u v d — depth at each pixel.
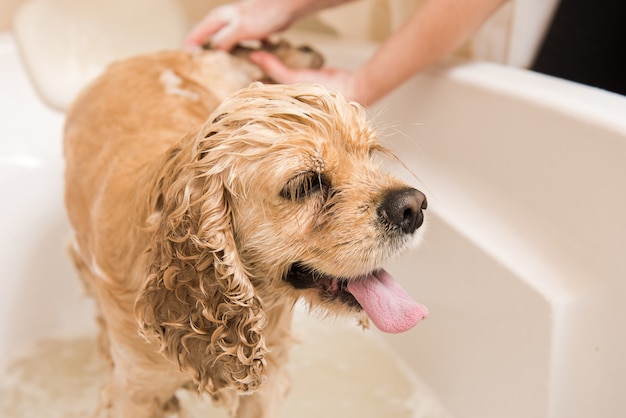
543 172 1.29
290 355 1.70
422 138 1.64
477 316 1.36
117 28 2.08
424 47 1.52
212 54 1.64
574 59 1.71
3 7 2.14
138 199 1.12
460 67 1.55
